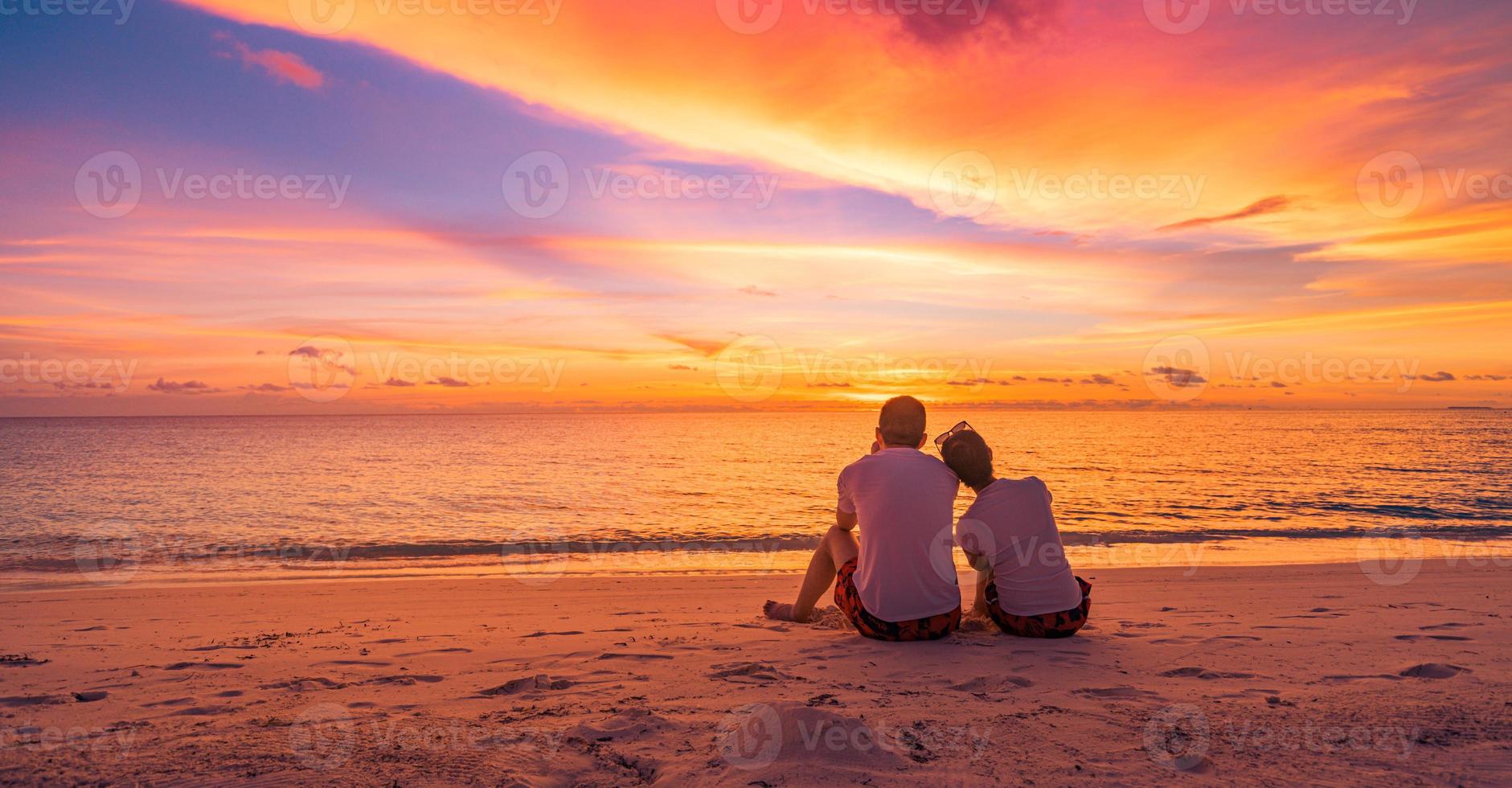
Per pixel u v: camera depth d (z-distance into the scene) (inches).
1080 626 162.1
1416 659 140.1
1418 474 1062.4
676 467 1338.6
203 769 70.9
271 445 2207.2
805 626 185.5
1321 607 230.4
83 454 1742.1
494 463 1429.6
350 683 125.3
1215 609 225.9
